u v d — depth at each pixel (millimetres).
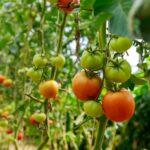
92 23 365
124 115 504
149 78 653
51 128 1217
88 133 1191
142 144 1844
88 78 524
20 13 1354
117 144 1794
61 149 1344
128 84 590
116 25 352
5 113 1256
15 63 1540
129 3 353
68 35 1232
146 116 1812
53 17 974
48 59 759
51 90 737
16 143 1073
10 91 1635
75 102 1225
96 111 522
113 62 517
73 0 628
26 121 1287
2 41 1350
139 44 604
